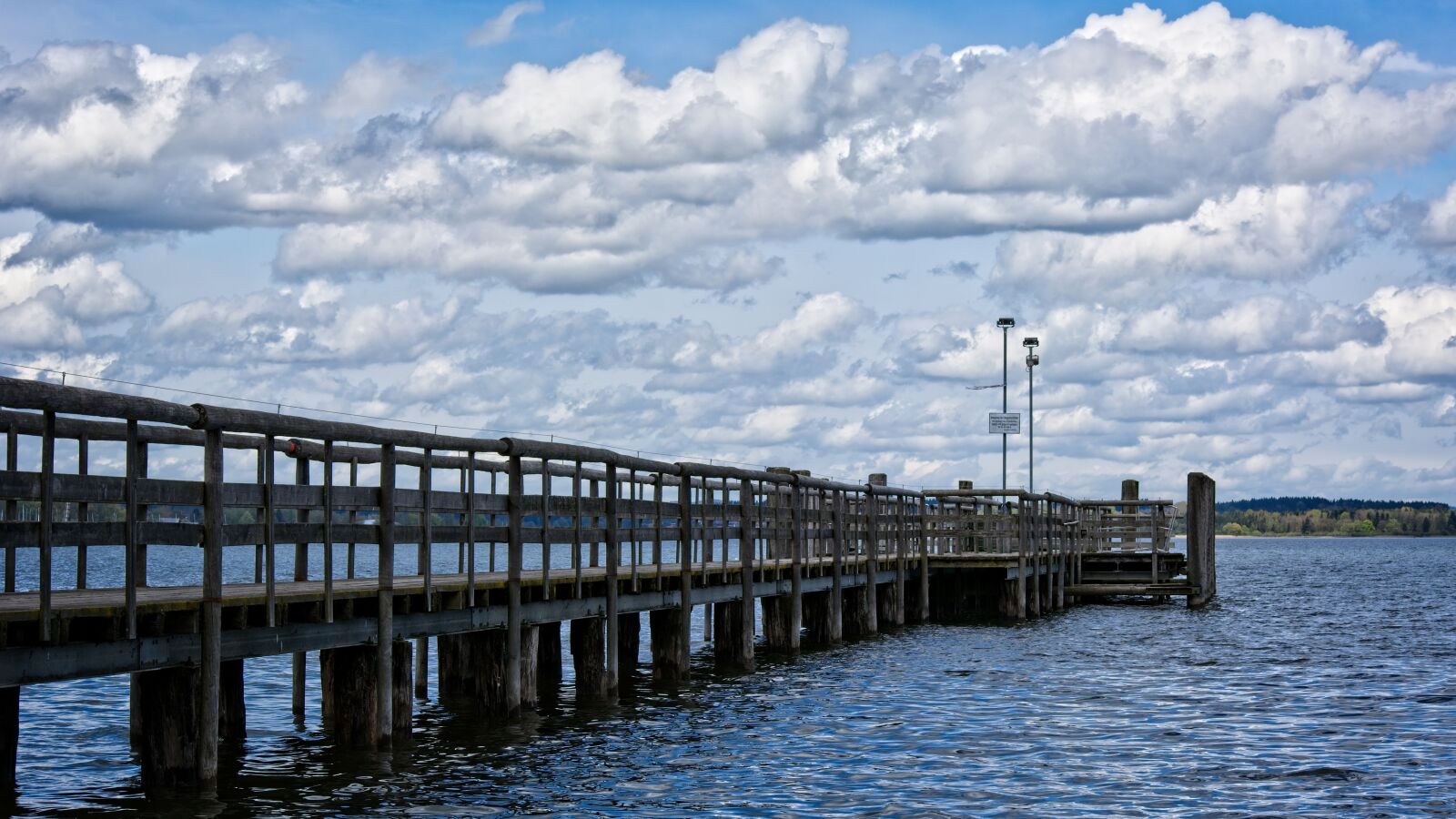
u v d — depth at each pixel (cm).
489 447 1708
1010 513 4466
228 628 1339
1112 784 1623
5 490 1068
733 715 2052
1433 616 4531
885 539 3581
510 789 1513
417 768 1593
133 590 1191
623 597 2134
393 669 1614
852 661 2786
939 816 1455
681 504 2317
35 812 1362
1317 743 1905
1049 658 2911
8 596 1330
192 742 1303
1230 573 9338
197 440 1655
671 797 1509
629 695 2205
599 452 1991
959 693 2347
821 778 1630
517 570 1795
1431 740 1942
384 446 1530
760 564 2658
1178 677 2623
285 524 1381
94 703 2127
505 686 1819
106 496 1164
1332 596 5919
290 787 1480
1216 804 1528
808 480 2841
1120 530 4716
